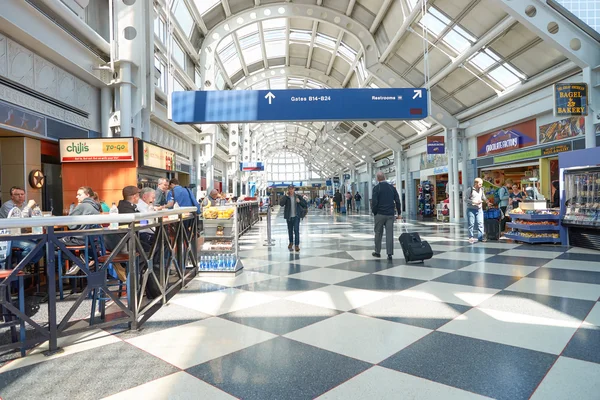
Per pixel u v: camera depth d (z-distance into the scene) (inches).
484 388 78.7
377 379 83.6
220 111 340.5
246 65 803.4
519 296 146.9
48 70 283.0
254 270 214.8
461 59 433.4
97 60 335.0
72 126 315.3
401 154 891.4
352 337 109.2
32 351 102.3
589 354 93.7
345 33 613.3
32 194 269.0
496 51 403.5
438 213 604.4
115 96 354.3
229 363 93.0
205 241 208.7
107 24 353.7
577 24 296.4
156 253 154.9
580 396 74.8
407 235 229.3
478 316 125.0
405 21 442.9
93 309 118.0
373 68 567.2
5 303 94.9
